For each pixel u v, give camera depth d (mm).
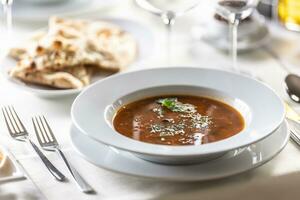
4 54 1045
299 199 748
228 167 705
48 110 898
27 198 696
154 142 741
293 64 1029
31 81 955
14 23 1249
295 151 773
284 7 1150
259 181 719
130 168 704
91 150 735
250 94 816
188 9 989
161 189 705
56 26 1065
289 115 831
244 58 1061
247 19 1115
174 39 1157
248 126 748
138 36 1150
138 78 854
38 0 1270
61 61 966
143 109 818
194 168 705
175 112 809
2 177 703
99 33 1112
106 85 830
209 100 838
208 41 1117
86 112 772
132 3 1361
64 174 736
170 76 862
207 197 702
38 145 804
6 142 812
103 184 717
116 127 774
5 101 926
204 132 760
